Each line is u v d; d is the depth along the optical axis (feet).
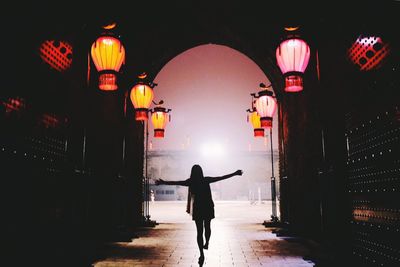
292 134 35.32
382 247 15.14
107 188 31.19
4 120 13.83
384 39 14.39
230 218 52.06
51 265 17.38
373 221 16.07
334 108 20.74
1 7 13.73
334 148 20.44
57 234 18.45
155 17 38.52
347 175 19.53
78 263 19.26
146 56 39.63
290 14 23.43
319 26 21.34
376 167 15.53
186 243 28.55
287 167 35.83
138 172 40.63
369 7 15.48
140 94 30.12
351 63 18.12
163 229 38.58
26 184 15.43
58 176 18.80
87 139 30.14
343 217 19.24
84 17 20.38
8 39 14.14
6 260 13.78
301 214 32.73
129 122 38.42
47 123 17.51
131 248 26.12
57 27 18.08
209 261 21.35
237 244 27.91
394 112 13.62
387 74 14.12
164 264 20.49
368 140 16.35
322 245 21.84
